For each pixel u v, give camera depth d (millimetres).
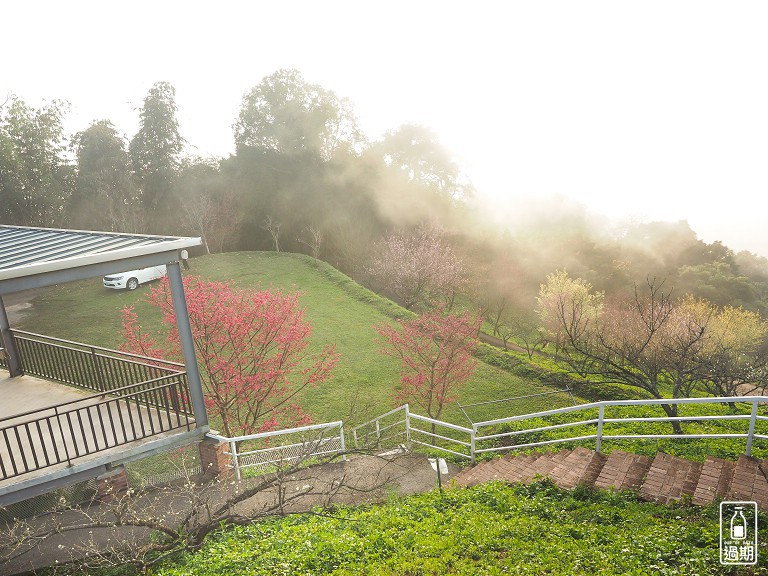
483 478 9500
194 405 9898
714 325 24203
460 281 33562
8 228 13047
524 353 26281
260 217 42969
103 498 9070
